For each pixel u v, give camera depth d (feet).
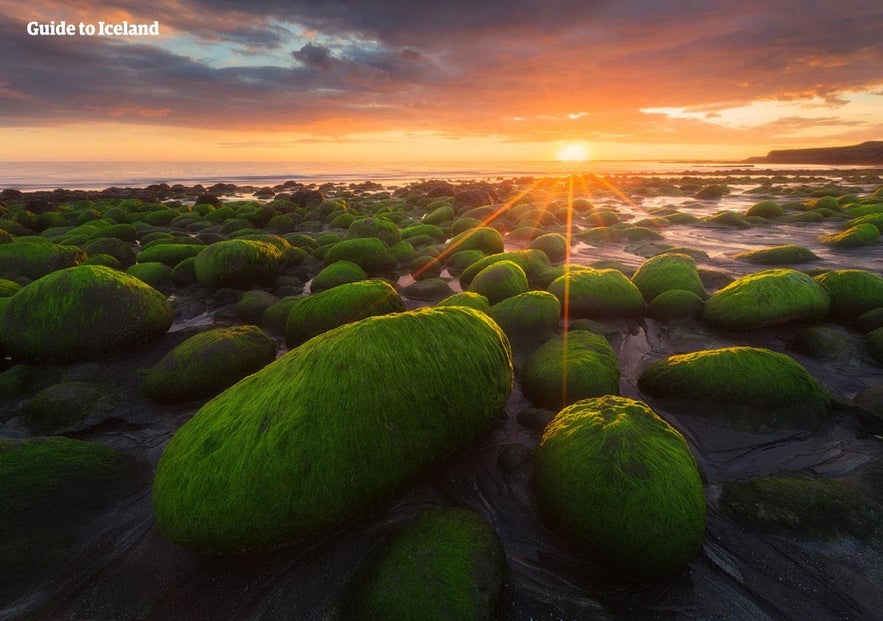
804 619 11.86
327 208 92.02
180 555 13.94
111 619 12.34
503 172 301.84
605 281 32.71
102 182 199.21
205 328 32.09
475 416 16.89
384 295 29.48
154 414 21.90
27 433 20.63
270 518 12.93
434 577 11.69
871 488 15.61
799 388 19.63
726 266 45.65
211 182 208.74
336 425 13.58
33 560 13.66
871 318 27.61
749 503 15.02
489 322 18.94
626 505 12.59
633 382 23.75
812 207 83.41
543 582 12.87
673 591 12.64
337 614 12.01
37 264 41.70
